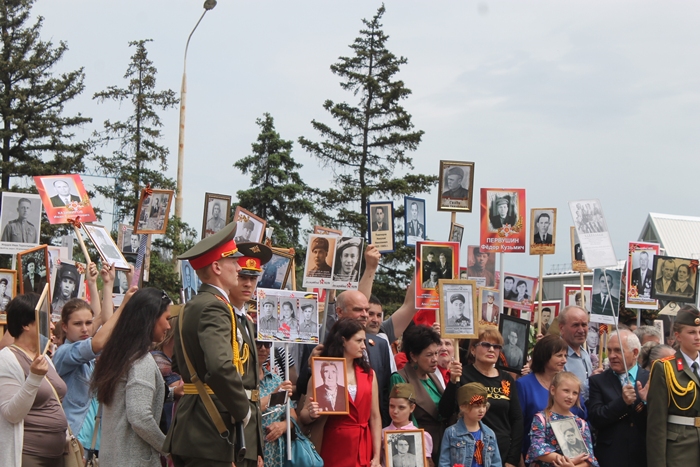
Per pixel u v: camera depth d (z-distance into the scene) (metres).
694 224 47.12
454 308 8.88
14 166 33.00
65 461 6.95
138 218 10.73
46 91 34.66
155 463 6.31
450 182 11.34
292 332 7.79
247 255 6.27
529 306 13.93
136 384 6.20
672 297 12.09
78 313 7.86
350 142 36.38
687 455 7.73
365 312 8.07
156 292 6.52
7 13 34.56
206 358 5.45
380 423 7.71
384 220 11.70
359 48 36.47
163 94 35.25
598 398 8.45
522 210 11.03
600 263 10.05
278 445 7.22
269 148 35.62
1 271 9.16
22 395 6.15
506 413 8.09
